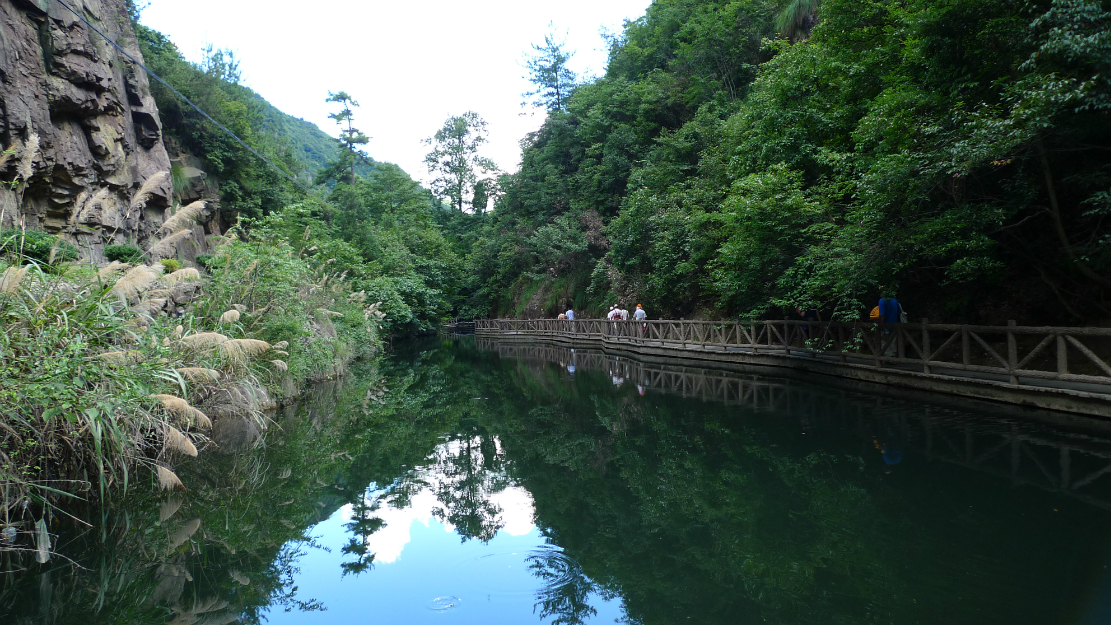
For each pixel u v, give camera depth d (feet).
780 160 39.55
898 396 28.50
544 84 116.26
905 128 25.57
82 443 15.60
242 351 21.04
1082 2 19.12
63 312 15.53
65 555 13.30
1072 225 28.12
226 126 57.77
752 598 10.93
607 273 77.82
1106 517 13.23
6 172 29.32
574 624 10.29
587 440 24.45
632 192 71.97
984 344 26.37
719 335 50.88
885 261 28.73
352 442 24.68
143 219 40.78
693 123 65.10
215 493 17.76
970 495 15.05
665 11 89.10
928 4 25.81
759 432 23.26
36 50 31.86
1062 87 19.30
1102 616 9.36
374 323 64.49
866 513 14.44
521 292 114.52
